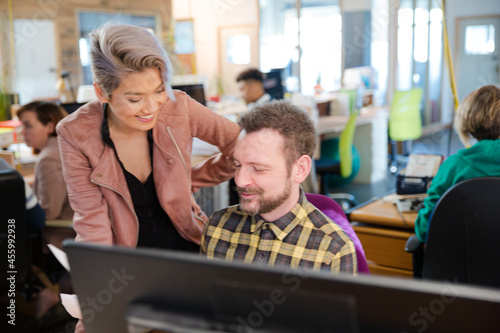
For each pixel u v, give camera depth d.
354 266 1.25
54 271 2.78
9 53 7.07
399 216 2.37
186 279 0.75
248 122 1.22
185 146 1.53
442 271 1.91
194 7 9.78
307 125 1.24
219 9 9.55
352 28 9.17
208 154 3.74
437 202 1.89
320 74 7.79
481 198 1.77
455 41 10.54
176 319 0.77
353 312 0.63
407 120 6.66
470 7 10.28
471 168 1.97
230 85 9.66
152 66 1.28
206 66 9.83
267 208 1.23
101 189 1.46
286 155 1.20
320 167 4.78
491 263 1.81
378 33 9.41
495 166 1.94
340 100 6.52
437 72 10.72
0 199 2.31
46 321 2.72
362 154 6.39
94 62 1.30
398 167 7.22
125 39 1.25
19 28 7.32
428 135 10.14
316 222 1.29
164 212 1.59
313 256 1.26
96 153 1.43
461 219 1.82
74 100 4.53
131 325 0.81
